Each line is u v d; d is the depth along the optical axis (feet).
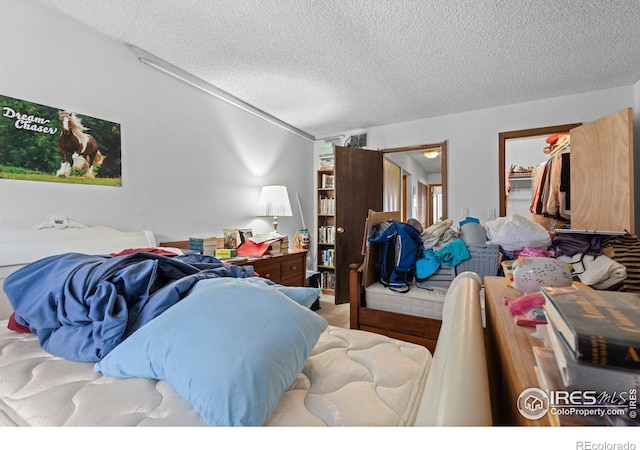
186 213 7.91
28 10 5.08
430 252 6.70
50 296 3.10
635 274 5.08
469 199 10.62
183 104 7.84
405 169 16.79
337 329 3.86
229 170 9.31
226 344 2.18
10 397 2.33
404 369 2.86
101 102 6.07
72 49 5.63
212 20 5.73
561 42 6.39
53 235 5.08
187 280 3.38
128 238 6.07
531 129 9.65
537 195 10.98
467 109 10.44
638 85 8.15
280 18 5.67
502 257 6.56
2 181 4.80
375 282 7.20
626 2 5.15
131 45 6.54
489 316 2.71
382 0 5.19
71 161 5.61
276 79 8.19
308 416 2.13
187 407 2.13
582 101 8.96
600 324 1.08
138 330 2.62
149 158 6.99
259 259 8.00
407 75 7.93
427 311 5.99
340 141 13.56
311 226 13.89
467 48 6.66
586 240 5.87
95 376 2.61
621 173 7.13
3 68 4.82
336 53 6.88
